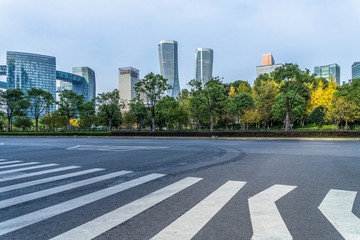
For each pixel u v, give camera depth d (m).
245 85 61.41
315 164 7.88
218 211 3.63
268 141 18.92
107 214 3.58
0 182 5.87
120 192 4.81
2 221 3.40
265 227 3.04
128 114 53.81
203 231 2.95
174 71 198.00
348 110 28.44
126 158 9.91
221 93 30.53
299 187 5.02
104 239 2.78
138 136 27.80
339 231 2.91
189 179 5.89
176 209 3.75
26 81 149.12
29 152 13.12
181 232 2.93
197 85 30.55
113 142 19.95
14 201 4.32
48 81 157.50
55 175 6.64
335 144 15.38
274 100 47.22
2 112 47.69
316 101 41.97
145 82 31.55
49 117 50.88
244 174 6.43
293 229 2.98
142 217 3.44
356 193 4.55
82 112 44.91
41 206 4.02
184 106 46.12
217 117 46.88
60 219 3.43
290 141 18.70
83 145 17.19
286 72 24.69
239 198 4.28
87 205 4.02
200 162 8.59
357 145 14.55
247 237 2.78
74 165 8.34
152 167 7.71
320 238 2.74
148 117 53.09
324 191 4.70
